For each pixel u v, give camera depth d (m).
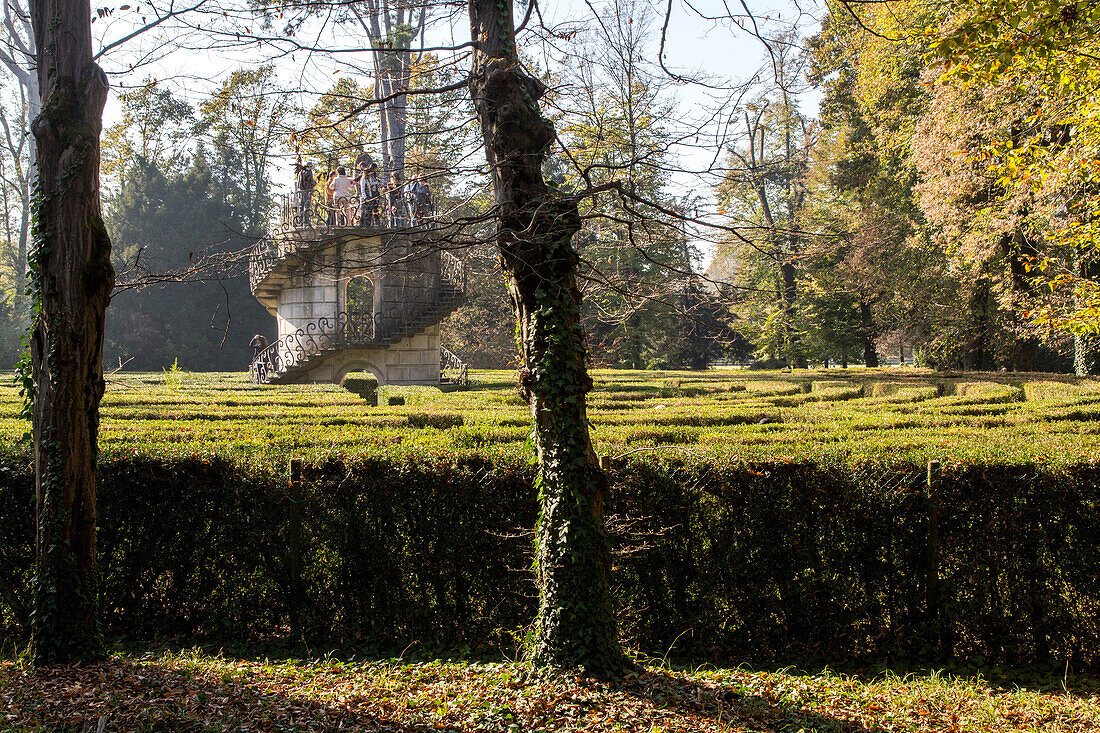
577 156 6.49
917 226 29.42
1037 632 6.35
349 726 4.86
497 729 4.85
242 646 6.71
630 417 12.16
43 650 5.59
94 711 4.78
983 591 6.41
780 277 30.78
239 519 6.82
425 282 24.08
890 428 11.33
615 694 5.31
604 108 6.23
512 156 5.34
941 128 21.11
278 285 24.66
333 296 24.02
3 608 6.97
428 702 5.27
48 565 5.55
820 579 6.54
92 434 5.71
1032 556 6.35
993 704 5.51
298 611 6.79
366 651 6.61
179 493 6.82
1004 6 7.39
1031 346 27.16
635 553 6.56
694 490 6.52
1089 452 6.59
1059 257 22.20
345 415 12.80
